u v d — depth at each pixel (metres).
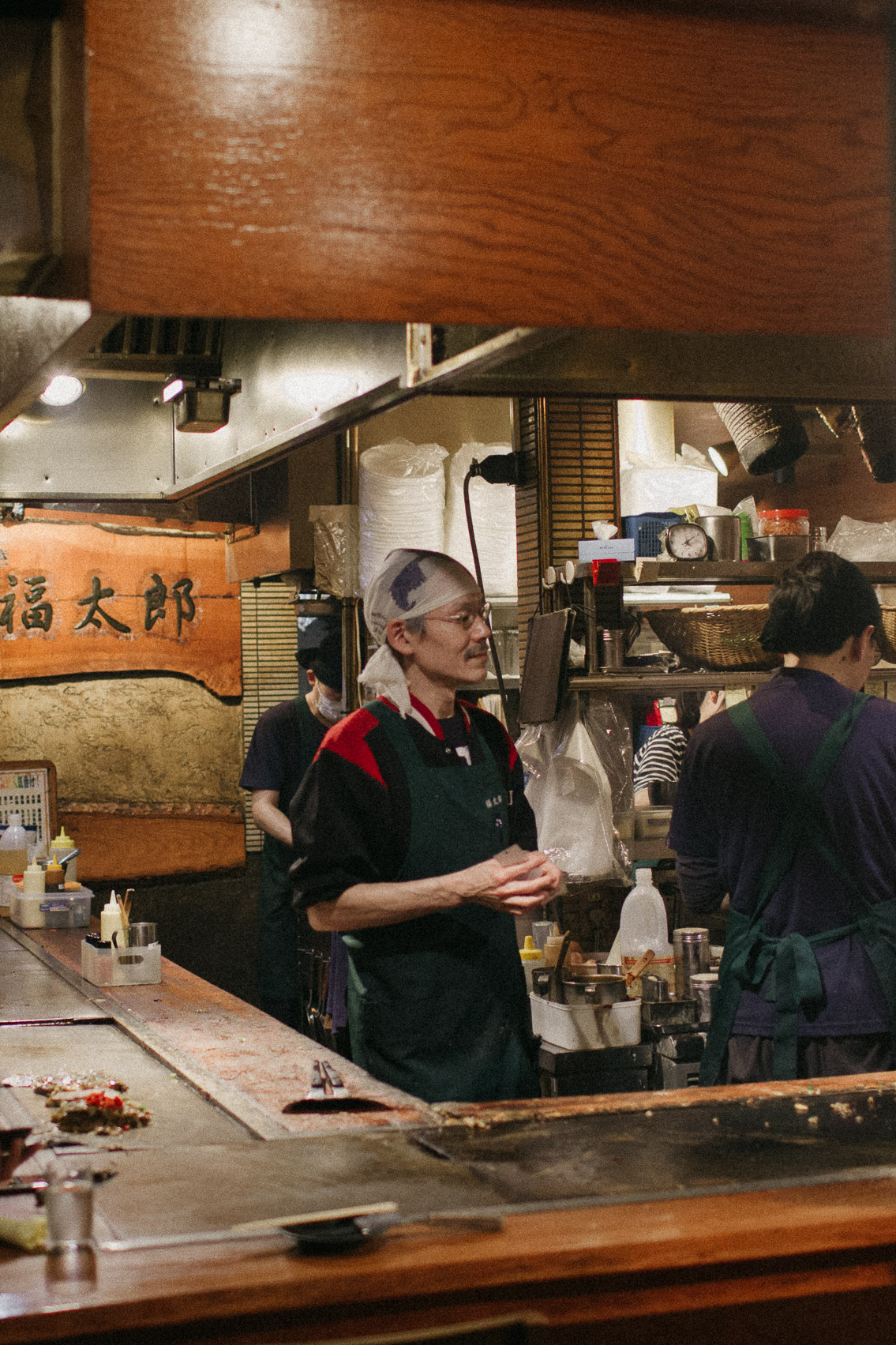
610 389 2.11
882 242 1.61
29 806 4.55
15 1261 1.37
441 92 1.46
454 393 2.05
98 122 1.35
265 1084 2.13
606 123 1.52
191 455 3.19
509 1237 1.40
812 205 1.58
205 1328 1.29
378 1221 1.46
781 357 2.20
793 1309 1.47
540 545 3.92
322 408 2.29
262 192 1.40
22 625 5.21
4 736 5.20
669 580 3.75
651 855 3.88
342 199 1.43
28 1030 2.60
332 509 4.25
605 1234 1.41
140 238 1.36
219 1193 1.55
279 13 1.41
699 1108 1.94
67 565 5.27
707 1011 3.19
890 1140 1.76
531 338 1.64
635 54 1.53
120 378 3.20
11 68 1.47
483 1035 2.32
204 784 5.49
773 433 3.55
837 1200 1.51
